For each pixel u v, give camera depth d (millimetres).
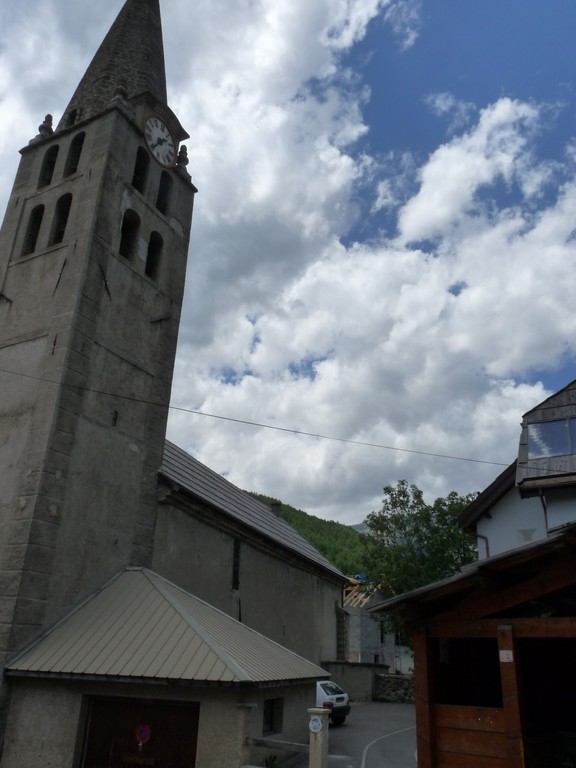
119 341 17812
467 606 8953
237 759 11383
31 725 12727
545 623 8414
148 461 18000
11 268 18516
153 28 23641
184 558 19078
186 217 22141
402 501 37281
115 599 14805
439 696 10125
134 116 20281
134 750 12289
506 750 8250
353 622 44469
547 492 18047
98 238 17562
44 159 20344
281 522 35906
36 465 14727
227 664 12055
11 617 13234
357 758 15820
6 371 16797
